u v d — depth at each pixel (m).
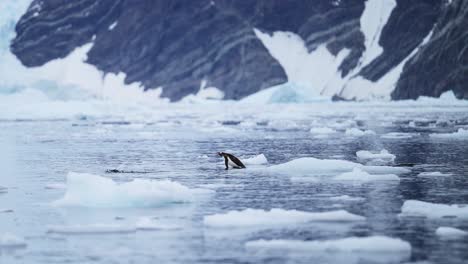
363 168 109.38
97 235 66.38
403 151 142.25
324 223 69.25
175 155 143.50
